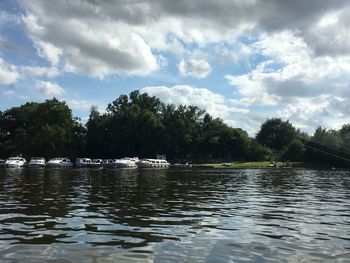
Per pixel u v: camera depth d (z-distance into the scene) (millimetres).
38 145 119375
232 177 56344
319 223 17250
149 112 137500
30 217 17969
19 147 121188
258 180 49312
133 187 36312
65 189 33500
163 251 11914
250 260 11070
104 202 24016
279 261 11023
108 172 72500
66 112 125562
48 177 53500
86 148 134250
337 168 98000
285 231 15273
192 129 142125
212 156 142500
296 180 49938
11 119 132125
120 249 12078
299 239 13836
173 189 34344
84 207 21547
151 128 135000
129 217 18203
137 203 23578
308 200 26531
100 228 15391
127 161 100812
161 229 15305
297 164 107000
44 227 15492
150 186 37719
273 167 102375
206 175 62031
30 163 103812
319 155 109188
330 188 37250
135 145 135875
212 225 16344
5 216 18203
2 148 123188
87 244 12664
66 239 13359
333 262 10992
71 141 129125
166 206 22328
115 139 134500
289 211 20953
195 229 15391
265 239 13758
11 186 36438
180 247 12406
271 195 29812
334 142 117812
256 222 17297
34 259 10859
